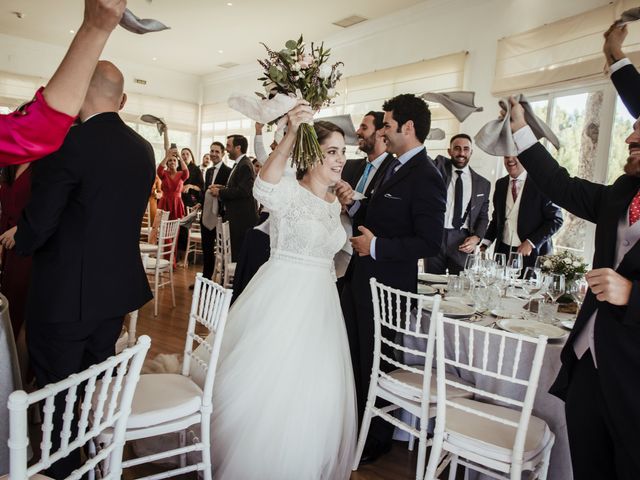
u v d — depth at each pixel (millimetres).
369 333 2320
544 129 1669
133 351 1126
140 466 2115
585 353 1423
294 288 1949
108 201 1640
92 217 1615
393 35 6809
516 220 3896
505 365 1923
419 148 2283
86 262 1617
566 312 2322
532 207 3746
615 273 1236
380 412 2111
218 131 11414
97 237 1633
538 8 4984
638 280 1230
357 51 7434
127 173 1691
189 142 12047
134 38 8711
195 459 2082
